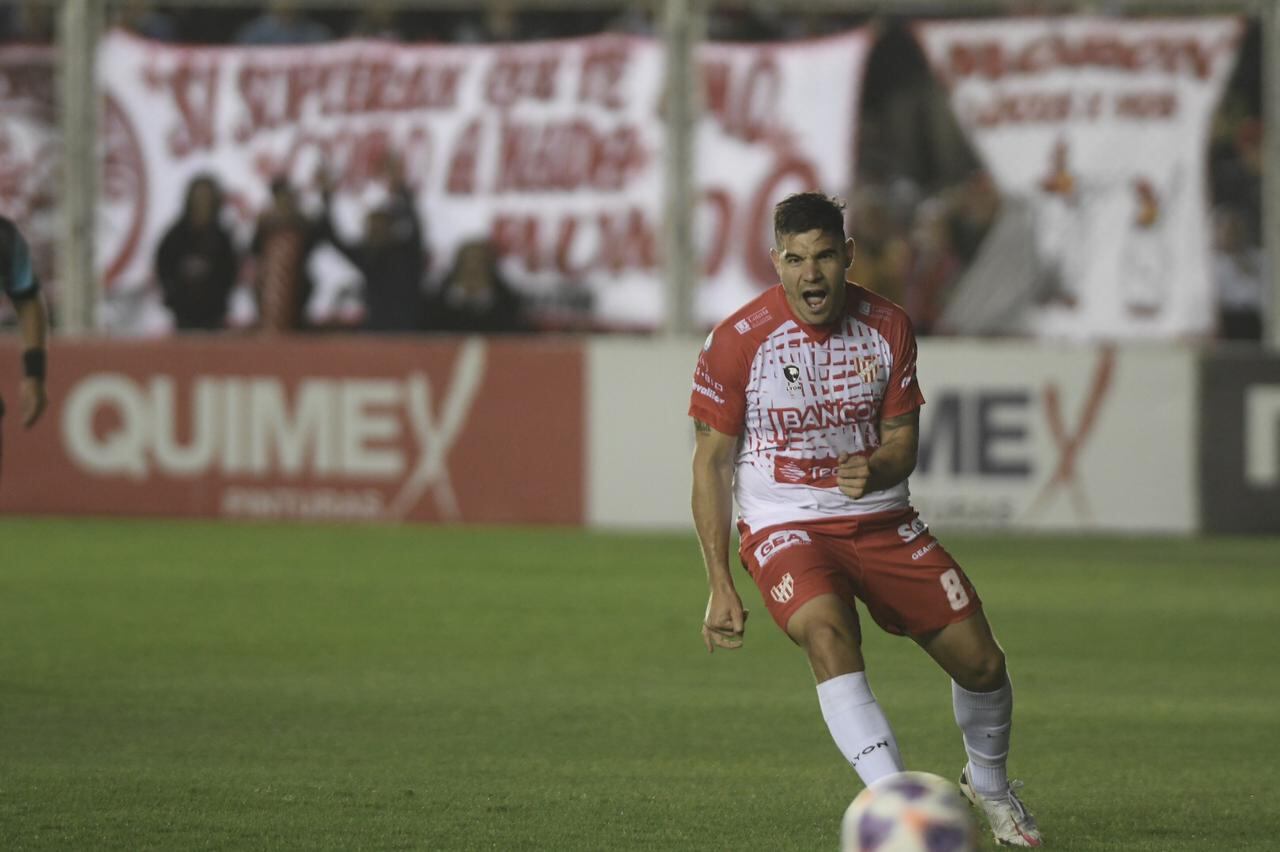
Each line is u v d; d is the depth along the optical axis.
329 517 52.50
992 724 18.50
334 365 52.44
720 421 18.25
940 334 55.31
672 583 40.81
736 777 21.88
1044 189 54.75
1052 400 50.78
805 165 54.81
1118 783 22.06
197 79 55.44
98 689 27.66
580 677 29.31
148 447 53.03
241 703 26.64
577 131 55.03
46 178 56.22
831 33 54.62
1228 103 54.22
